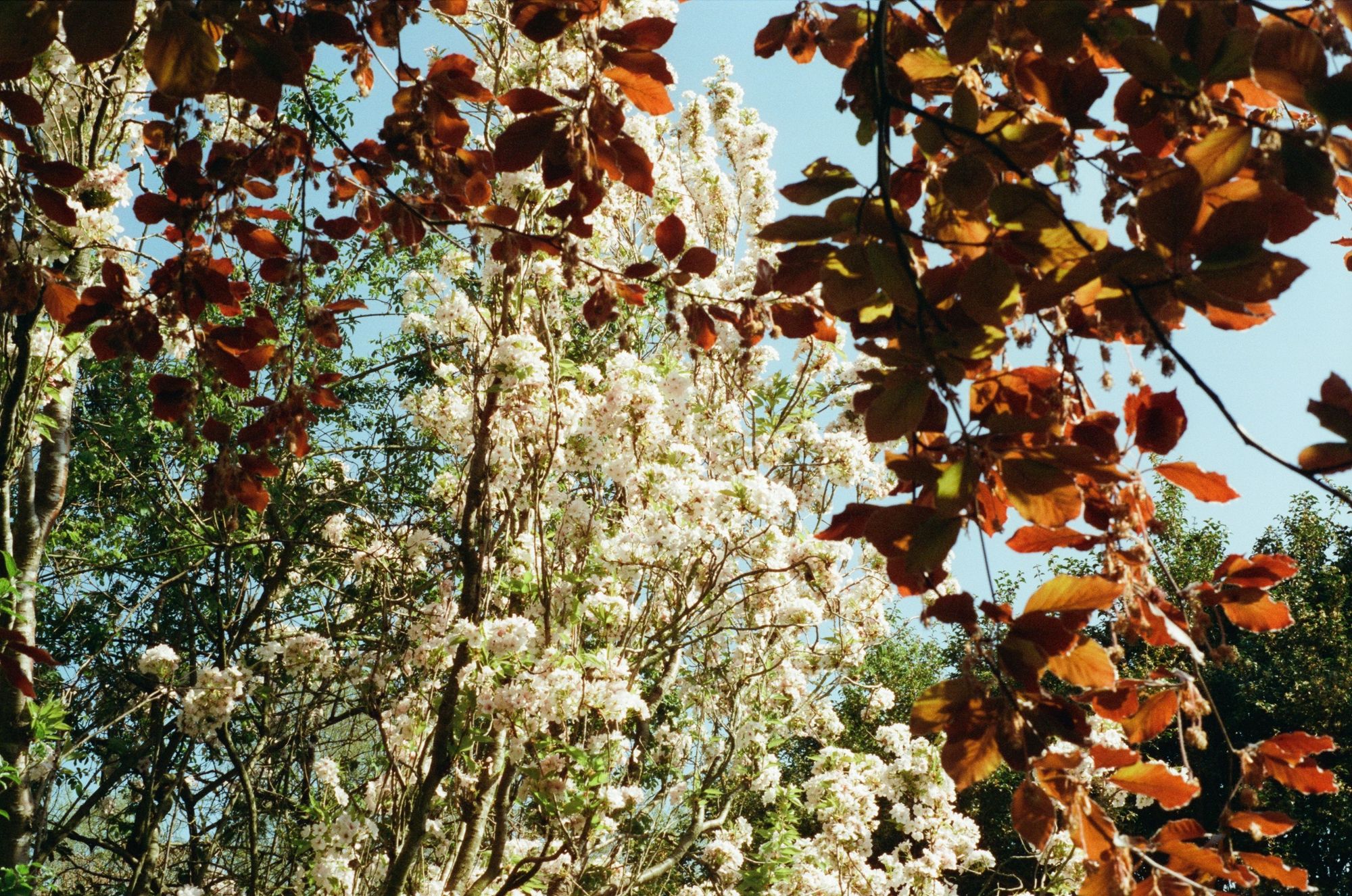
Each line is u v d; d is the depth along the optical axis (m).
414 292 5.05
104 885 8.21
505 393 4.45
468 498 4.51
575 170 1.66
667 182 5.67
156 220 1.98
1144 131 1.43
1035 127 1.25
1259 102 1.52
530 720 4.20
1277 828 1.36
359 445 8.39
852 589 6.50
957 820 5.83
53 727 5.09
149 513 9.02
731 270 5.93
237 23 1.46
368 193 2.21
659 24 1.59
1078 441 1.45
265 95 1.52
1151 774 1.32
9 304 2.02
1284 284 1.08
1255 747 1.42
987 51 1.41
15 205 2.06
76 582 8.91
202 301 2.03
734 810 6.60
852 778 5.79
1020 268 1.40
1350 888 11.58
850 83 1.69
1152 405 1.40
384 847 4.80
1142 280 1.16
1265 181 1.14
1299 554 14.65
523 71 4.26
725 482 4.91
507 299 4.52
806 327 2.02
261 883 6.80
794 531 5.83
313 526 7.73
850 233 1.31
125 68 4.64
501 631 4.15
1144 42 1.19
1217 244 1.09
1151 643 1.47
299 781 7.70
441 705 4.43
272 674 6.46
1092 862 1.28
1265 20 1.10
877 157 1.29
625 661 4.46
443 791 4.86
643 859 5.27
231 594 7.76
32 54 1.20
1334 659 13.08
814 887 5.43
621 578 4.79
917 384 1.20
